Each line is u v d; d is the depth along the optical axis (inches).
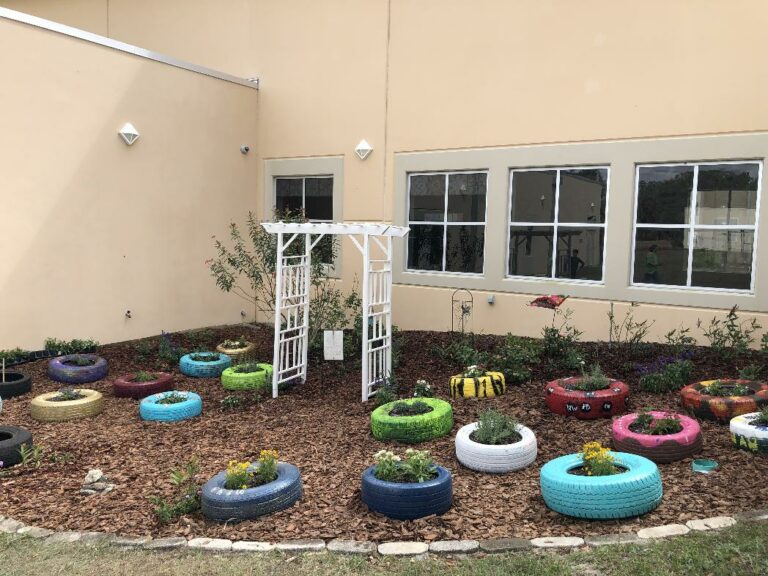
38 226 341.4
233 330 432.1
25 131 332.5
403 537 150.1
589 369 284.7
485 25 364.8
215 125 434.3
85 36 356.2
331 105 427.8
